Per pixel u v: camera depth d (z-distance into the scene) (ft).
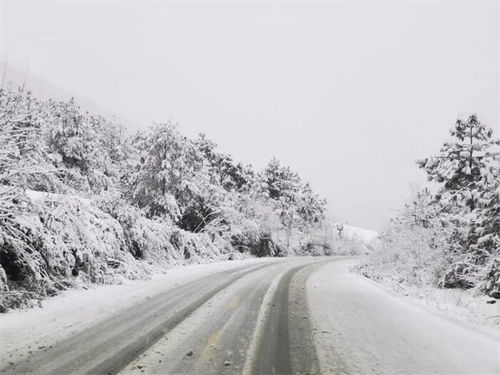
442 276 50.19
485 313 30.78
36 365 14.93
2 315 22.26
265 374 14.71
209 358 16.26
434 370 15.57
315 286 41.88
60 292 29.89
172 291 33.99
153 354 16.55
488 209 44.80
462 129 58.54
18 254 27.81
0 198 26.63
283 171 162.40
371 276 59.11
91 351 16.74
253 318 23.94
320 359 16.61
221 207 92.12
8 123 27.81
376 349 18.20
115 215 51.42
